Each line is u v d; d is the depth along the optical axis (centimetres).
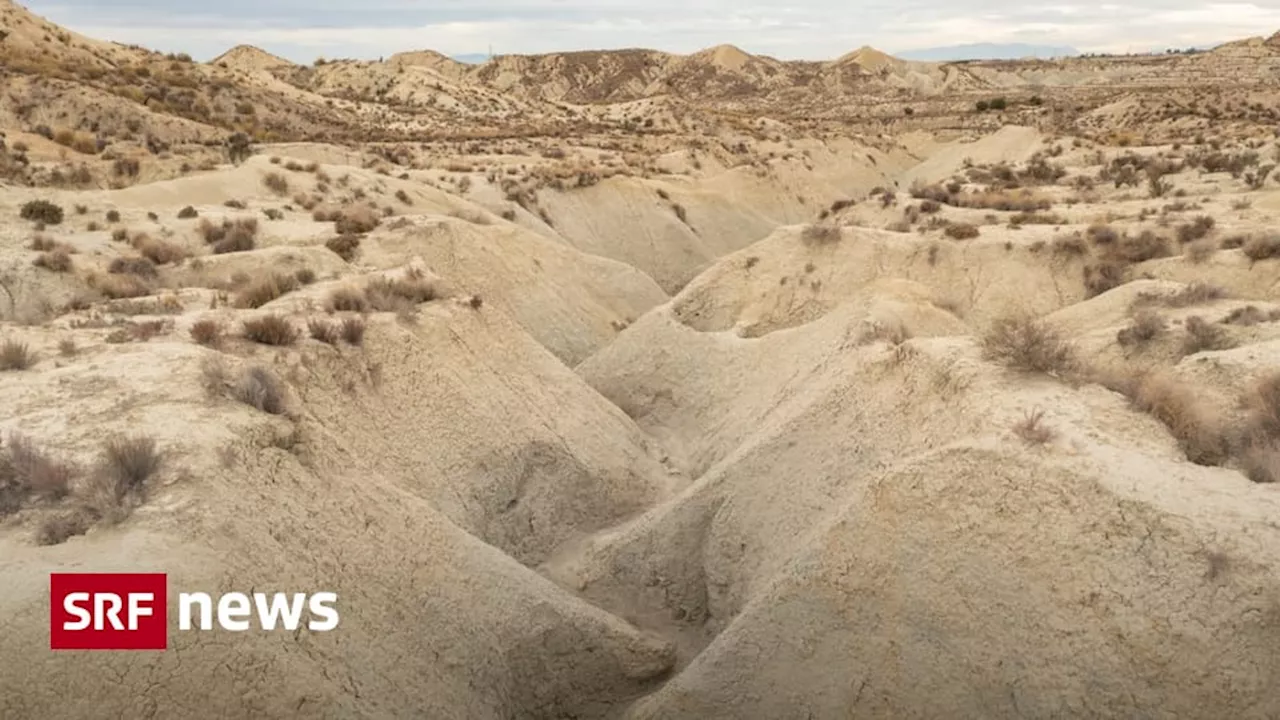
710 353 2636
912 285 2581
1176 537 948
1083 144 6244
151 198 3123
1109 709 912
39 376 1352
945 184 4509
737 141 7581
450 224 3250
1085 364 1380
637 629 1480
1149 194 3828
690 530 1619
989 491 1079
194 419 1212
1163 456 1094
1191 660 885
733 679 1166
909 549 1103
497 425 1884
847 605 1119
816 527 1330
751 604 1234
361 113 7450
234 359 1488
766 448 1623
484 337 2119
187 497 1034
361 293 2042
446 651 1184
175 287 2242
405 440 1672
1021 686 970
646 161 6438
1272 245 2442
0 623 839
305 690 949
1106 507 1000
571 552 1791
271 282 2072
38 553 925
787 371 2252
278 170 3719
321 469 1268
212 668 900
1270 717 839
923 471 1138
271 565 1036
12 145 3794
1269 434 1164
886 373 1535
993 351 1405
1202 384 1403
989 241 2859
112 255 2397
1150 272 2592
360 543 1202
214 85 6100
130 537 955
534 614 1327
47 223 2605
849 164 7781
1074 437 1118
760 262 2962
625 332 2956
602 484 1964
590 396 2294
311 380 1578
